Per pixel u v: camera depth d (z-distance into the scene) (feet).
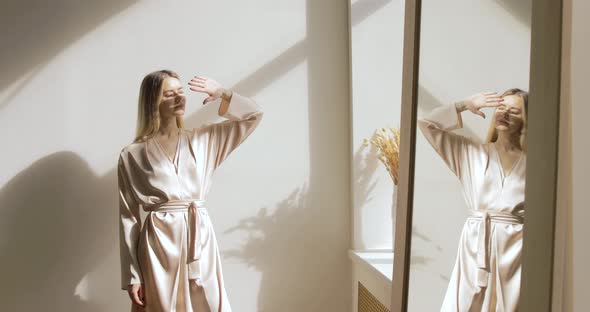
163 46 10.12
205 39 10.23
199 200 8.37
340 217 10.36
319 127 10.41
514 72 2.85
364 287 9.05
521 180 2.80
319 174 10.36
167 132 8.38
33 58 9.86
